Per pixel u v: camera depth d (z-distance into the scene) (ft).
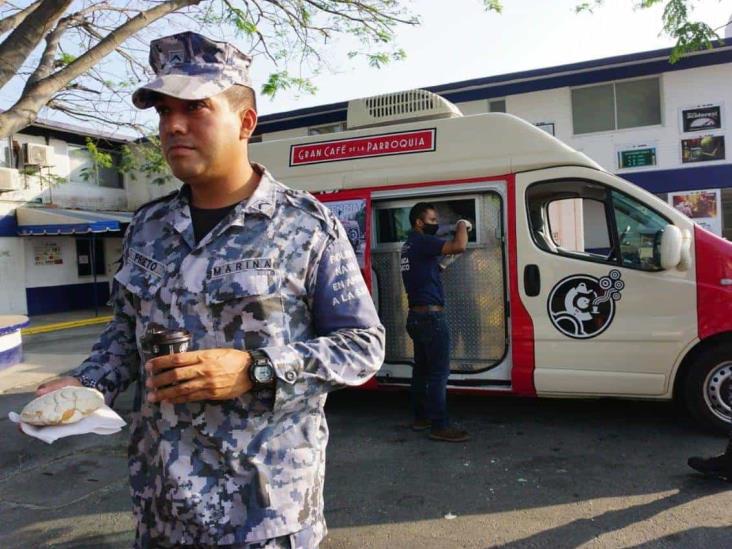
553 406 18.95
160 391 4.55
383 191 18.13
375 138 18.56
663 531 10.77
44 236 57.57
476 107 55.52
